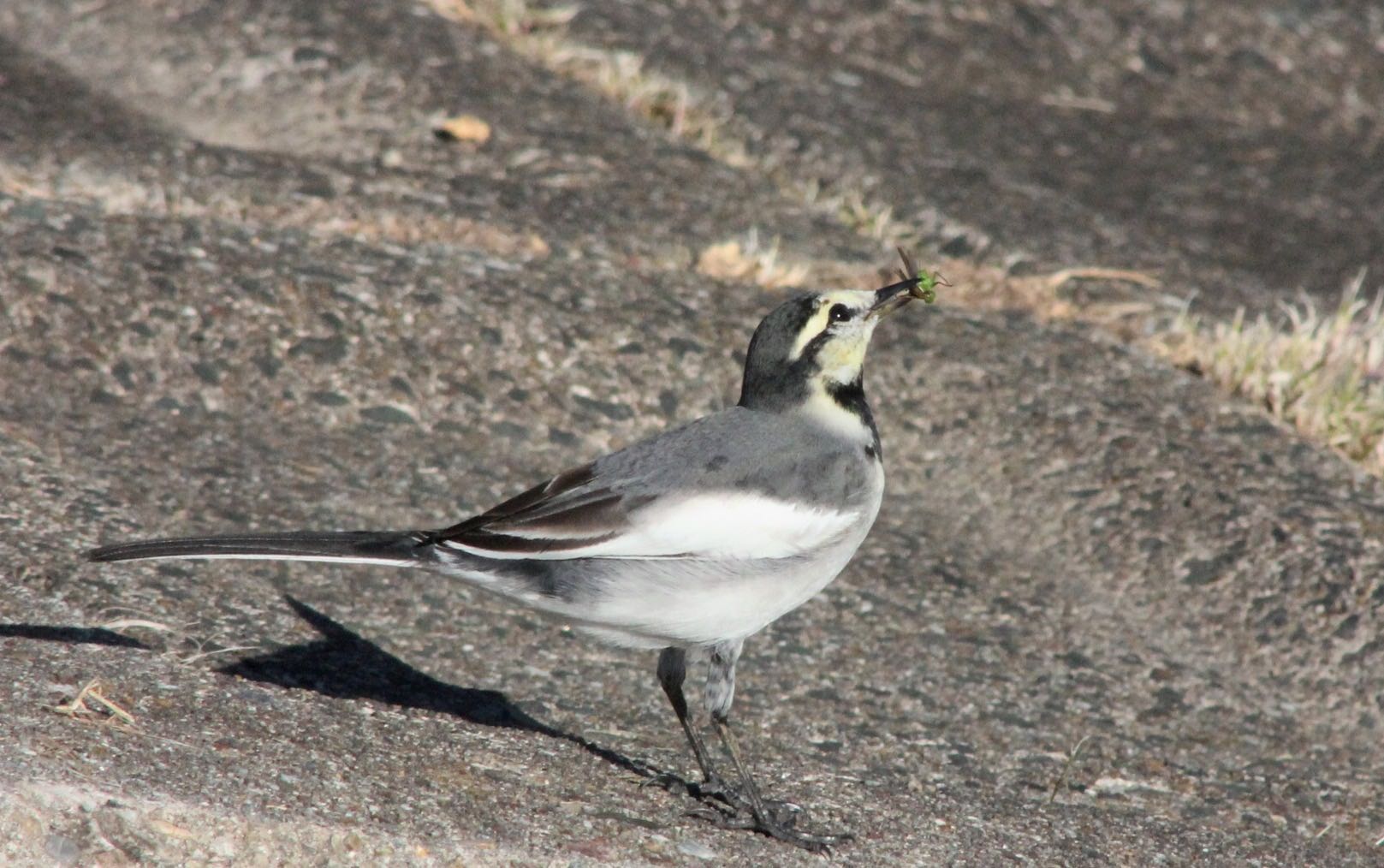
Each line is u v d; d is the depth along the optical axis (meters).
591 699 8.52
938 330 12.48
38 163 12.42
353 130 13.78
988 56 17.56
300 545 7.21
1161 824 7.96
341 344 11.15
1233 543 10.32
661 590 7.27
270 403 10.69
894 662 9.24
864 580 10.01
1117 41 18.27
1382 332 12.77
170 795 6.12
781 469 7.55
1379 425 11.73
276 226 12.26
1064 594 10.08
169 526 9.18
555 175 13.59
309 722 7.15
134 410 10.37
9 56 14.38
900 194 14.27
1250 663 9.50
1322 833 8.06
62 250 11.39
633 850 6.60
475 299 11.77
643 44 16.06
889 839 7.24
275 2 15.40
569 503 7.29
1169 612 9.91
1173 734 8.84
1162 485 10.86
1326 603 9.82
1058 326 12.86
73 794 5.98
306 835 6.12
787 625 9.48
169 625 8.16
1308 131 17.34
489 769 7.10
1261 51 18.55
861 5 17.95
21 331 10.70
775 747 8.26
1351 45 18.95
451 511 9.96
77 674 7.12
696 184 13.89
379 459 10.38
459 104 14.25
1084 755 8.52
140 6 15.20
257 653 8.16
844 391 8.00
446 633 8.88
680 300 12.27
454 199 12.97
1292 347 12.37
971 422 11.48
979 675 9.20
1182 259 14.14
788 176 14.42
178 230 11.91
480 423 10.87
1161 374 12.32
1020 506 10.82
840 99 15.94
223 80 14.25
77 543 8.72
